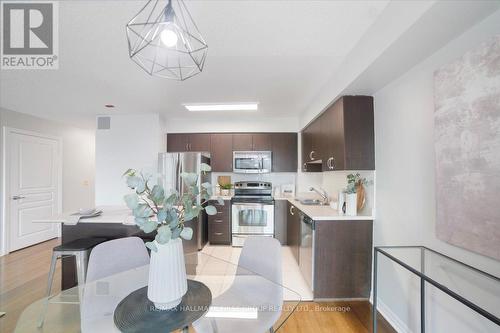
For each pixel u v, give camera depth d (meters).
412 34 1.29
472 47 1.23
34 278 2.70
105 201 3.88
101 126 3.92
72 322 1.30
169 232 0.96
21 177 3.75
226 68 2.20
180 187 3.65
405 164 1.79
